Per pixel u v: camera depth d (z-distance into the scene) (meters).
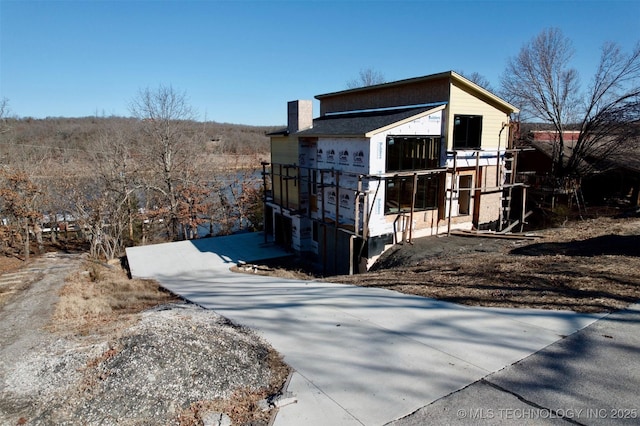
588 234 14.15
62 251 32.16
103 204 28.33
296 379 5.75
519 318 7.12
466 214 18.22
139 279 17.47
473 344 6.40
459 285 9.52
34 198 30.09
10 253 30.97
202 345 6.34
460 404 4.88
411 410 4.84
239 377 5.70
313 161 19.30
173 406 4.96
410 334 7.06
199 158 33.72
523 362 5.71
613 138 25.58
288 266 18.89
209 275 17.55
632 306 7.09
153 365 5.63
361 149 15.38
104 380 5.41
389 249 15.91
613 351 5.75
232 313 9.31
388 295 9.63
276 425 4.67
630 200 24.16
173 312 9.28
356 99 21.05
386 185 15.63
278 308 9.54
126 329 7.39
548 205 23.34
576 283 8.41
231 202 36.34
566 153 26.67
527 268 9.96
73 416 4.80
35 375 5.94
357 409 4.93
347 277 13.65
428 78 16.47
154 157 30.88
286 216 21.45
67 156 38.97
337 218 16.55
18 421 4.79
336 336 7.30
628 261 9.58
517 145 25.73
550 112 26.38
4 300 18.23
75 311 12.19
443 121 16.31
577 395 4.87
